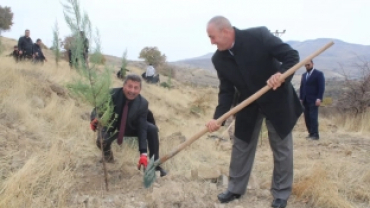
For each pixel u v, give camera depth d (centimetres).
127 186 422
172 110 1255
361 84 1124
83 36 397
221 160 593
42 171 402
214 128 370
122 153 523
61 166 435
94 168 461
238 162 399
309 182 419
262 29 364
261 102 366
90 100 400
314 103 808
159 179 446
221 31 350
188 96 2128
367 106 1114
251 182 452
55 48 1170
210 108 1530
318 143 758
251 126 386
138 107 432
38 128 557
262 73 361
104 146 448
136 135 462
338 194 409
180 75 5966
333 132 941
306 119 827
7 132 505
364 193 416
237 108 359
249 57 357
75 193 392
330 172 482
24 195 356
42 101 688
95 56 402
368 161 580
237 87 378
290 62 343
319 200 395
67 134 569
